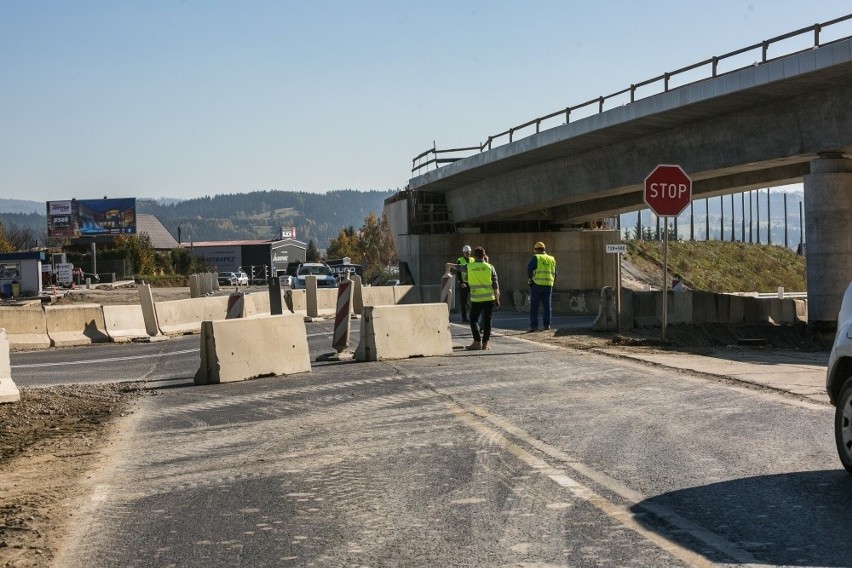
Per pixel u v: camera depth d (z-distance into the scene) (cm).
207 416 1237
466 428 1060
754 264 9794
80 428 1186
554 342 2220
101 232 11925
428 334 1934
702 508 701
